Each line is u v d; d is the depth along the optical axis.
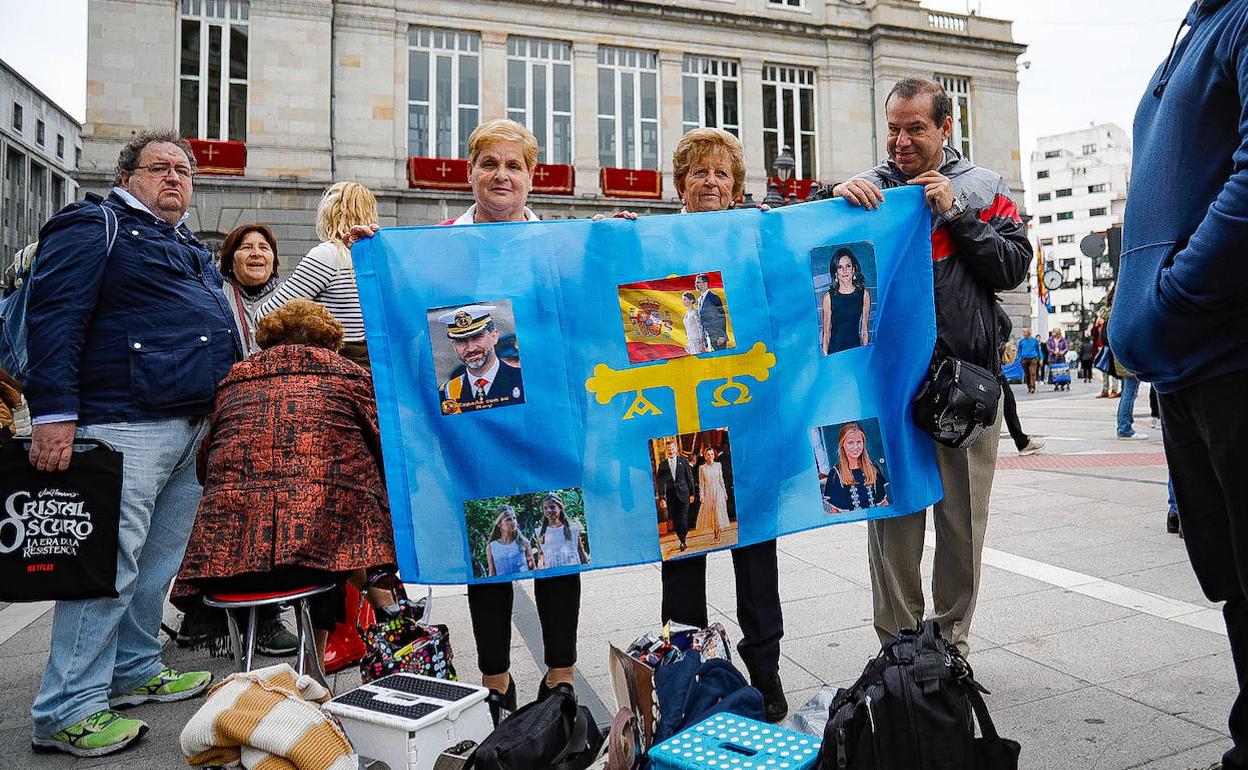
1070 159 119.50
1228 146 1.88
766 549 2.78
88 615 2.74
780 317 2.81
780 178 14.61
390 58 20.72
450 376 2.58
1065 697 2.75
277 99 19.70
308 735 2.07
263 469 2.62
